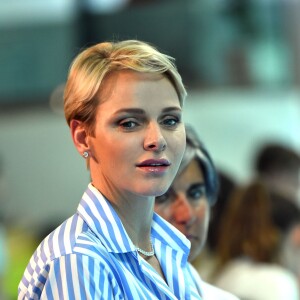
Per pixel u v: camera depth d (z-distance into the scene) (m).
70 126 4.31
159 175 4.07
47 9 16.69
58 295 3.96
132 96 4.08
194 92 16.84
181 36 16.47
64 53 16.70
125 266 4.21
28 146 17.03
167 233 4.72
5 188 16.02
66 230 4.21
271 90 17.33
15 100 17.00
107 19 16.55
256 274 8.11
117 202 4.29
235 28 16.81
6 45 16.81
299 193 10.50
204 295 4.95
